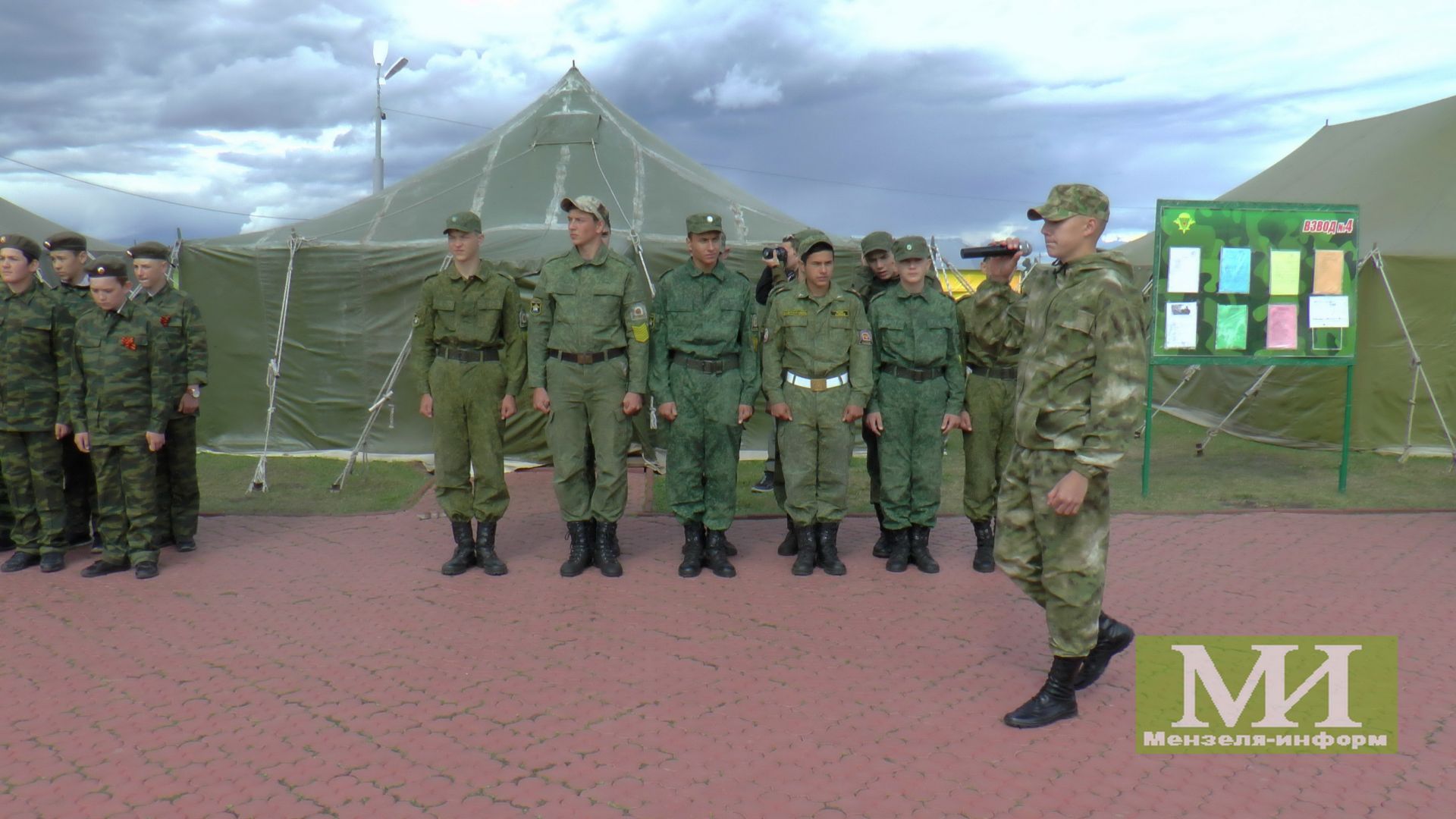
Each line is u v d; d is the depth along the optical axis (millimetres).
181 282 9922
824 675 4543
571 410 5992
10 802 3459
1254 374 11523
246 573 6172
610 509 6074
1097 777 3609
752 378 6121
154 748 3850
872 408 6137
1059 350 3863
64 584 5949
